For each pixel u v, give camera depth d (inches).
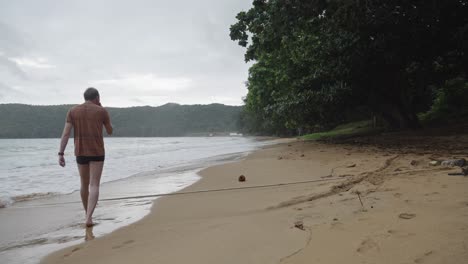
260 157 461.4
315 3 511.8
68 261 109.0
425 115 877.2
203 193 219.3
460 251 85.8
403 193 154.8
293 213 140.1
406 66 648.4
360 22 500.4
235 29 663.8
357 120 1290.6
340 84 615.8
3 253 120.5
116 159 596.1
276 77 927.7
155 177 323.0
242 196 196.2
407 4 504.1
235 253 100.8
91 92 170.4
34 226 157.4
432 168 219.1
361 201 147.6
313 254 94.0
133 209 185.3
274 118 1146.0
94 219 167.0
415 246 91.7
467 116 704.4
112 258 107.3
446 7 495.5
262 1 621.3
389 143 480.7
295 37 653.9
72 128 165.3
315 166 302.2
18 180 343.3
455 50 604.1
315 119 784.3
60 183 316.5
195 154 691.4
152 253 107.9
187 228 134.3
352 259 88.0
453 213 117.0
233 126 7239.2
